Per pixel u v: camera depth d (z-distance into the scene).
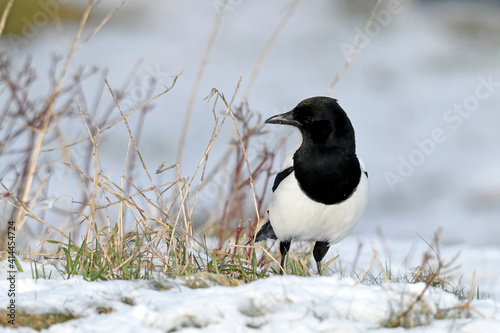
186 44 29.81
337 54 29.59
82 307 5.80
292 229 8.61
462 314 5.85
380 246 12.82
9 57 13.56
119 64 26.89
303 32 31.20
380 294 6.09
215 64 27.78
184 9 34.03
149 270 7.23
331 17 33.25
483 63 30.12
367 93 26.50
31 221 12.39
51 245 10.30
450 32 33.91
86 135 16.45
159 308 5.73
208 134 22.20
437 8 37.22
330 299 5.93
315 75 27.58
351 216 8.51
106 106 22.22
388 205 20.03
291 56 29.02
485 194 20.20
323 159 8.27
